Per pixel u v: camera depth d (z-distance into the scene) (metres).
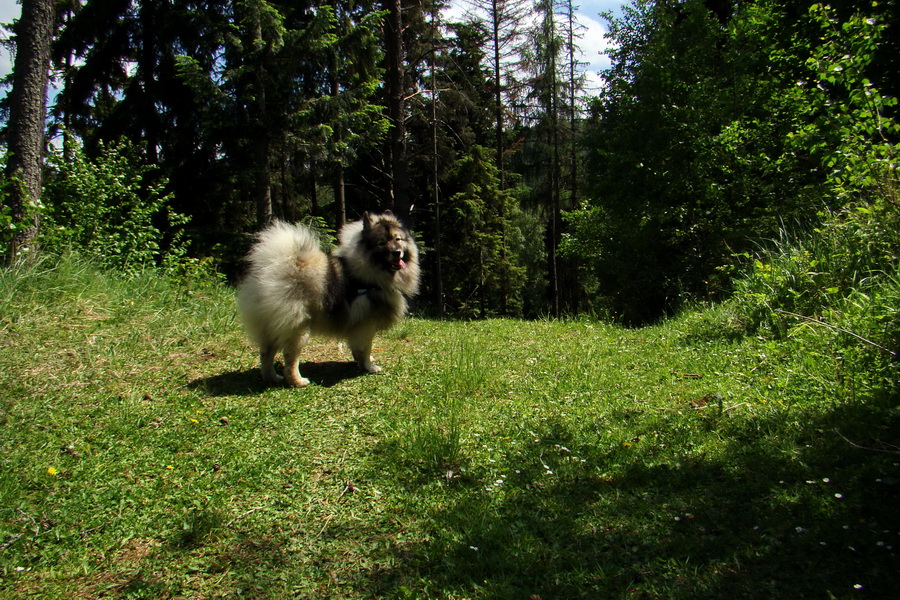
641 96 12.77
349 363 6.61
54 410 4.71
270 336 5.53
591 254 15.42
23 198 7.51
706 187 11.62
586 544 2.87
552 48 27.02
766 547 2.68
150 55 15.74
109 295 7.57
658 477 3.47
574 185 29.25
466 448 4.13
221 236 14.52
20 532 3.15
